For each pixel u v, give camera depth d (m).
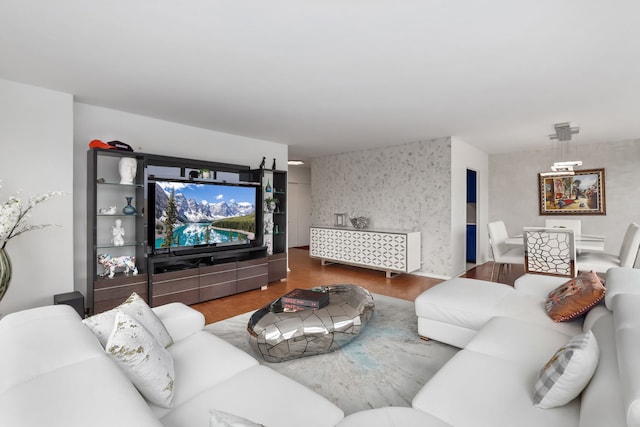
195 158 4.33
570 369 1.19
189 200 3.94
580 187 5.65
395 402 1.91
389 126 4.33
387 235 5.17
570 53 2.27
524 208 6.23
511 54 2.29
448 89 2.97
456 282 3.01
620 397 1.04
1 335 1.19
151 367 1.28
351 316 2.49
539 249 3.79
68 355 1.07
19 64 2.45
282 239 5.09
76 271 3.31
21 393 0.86
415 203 5.39
